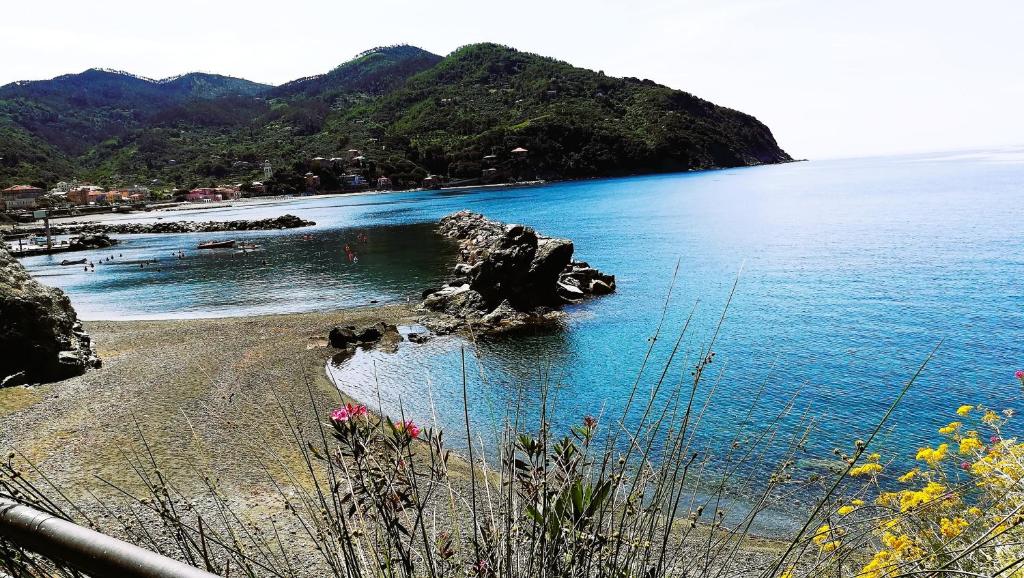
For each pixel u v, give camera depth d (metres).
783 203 84.75
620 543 2.52
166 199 181.12
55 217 132.50
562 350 20.80
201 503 9.46
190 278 42.91
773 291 29.27
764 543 7.45
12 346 17.50
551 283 27.73
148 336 24.44
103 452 12.14
